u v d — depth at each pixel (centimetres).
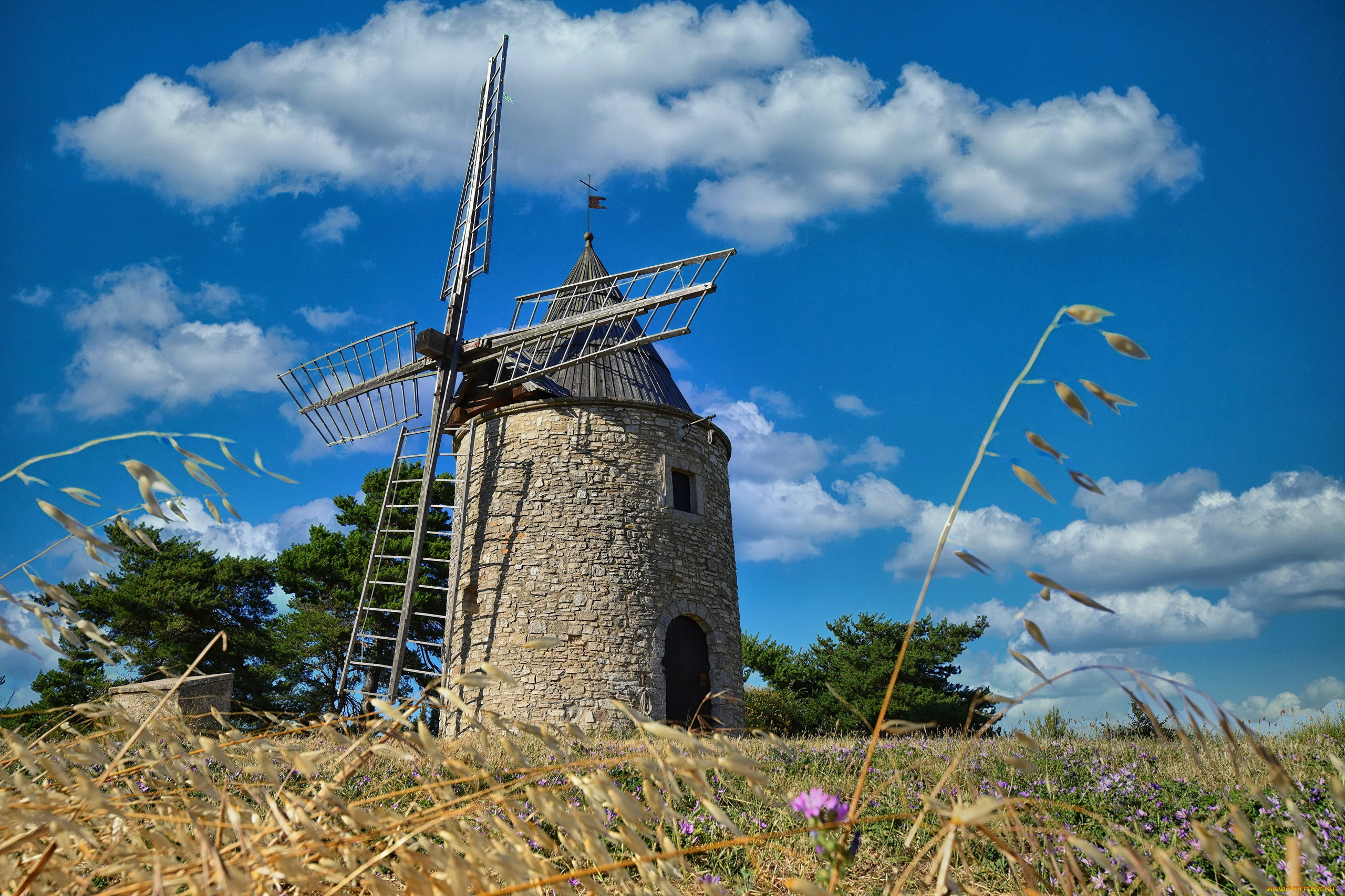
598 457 1677
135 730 188
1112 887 267
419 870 157
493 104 2019
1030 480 162
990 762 418
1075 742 807
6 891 152
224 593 2720
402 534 2884
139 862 162
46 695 1695
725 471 1909
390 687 1658
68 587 2406
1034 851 220
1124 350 160
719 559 1762
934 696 2770
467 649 1625
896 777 202
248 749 210
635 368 1823
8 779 161
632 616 1577
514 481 1688
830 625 3009
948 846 167
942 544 169
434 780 198
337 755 183
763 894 289
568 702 1492
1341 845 328
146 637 2494
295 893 171
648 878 164
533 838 163
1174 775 566
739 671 1720
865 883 327
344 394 2050
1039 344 170
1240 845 342
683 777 159
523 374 1731
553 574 1591
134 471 182
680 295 1597
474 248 1922
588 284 1745
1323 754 591
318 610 2762
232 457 192
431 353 1789
